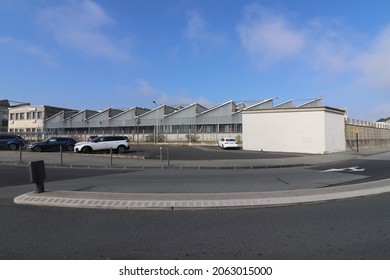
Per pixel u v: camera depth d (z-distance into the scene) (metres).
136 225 6.31
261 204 8.04
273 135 34.31
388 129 59.09
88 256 4.68
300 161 22.34
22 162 20.73
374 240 5.35
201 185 11.31
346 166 19.27
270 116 34.53
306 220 6.68
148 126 65.00
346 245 5.11
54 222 6.52
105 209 7.68
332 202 8.58
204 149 38.56
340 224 6.36
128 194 9.11
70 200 8.34
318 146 32.03
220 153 30.89
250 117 35.62
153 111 64.69
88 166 19.11
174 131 62.09
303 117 32.91
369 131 48.22
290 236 5.58
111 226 6.23
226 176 14.12
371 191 9.88
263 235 5.64
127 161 21.69
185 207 7.75
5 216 7.00
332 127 33.72
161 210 7.62
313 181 12.50
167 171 16.56
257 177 13.75
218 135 58.41
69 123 73.44
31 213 7.27
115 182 11.99
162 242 5.28
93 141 29.11
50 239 5.43
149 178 13.28
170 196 8.90
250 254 4.75
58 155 25.72
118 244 5.18
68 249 4.96
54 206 7.96
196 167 18.58
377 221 6.60
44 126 76.19
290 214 7.22
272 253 4.79
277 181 12.45
